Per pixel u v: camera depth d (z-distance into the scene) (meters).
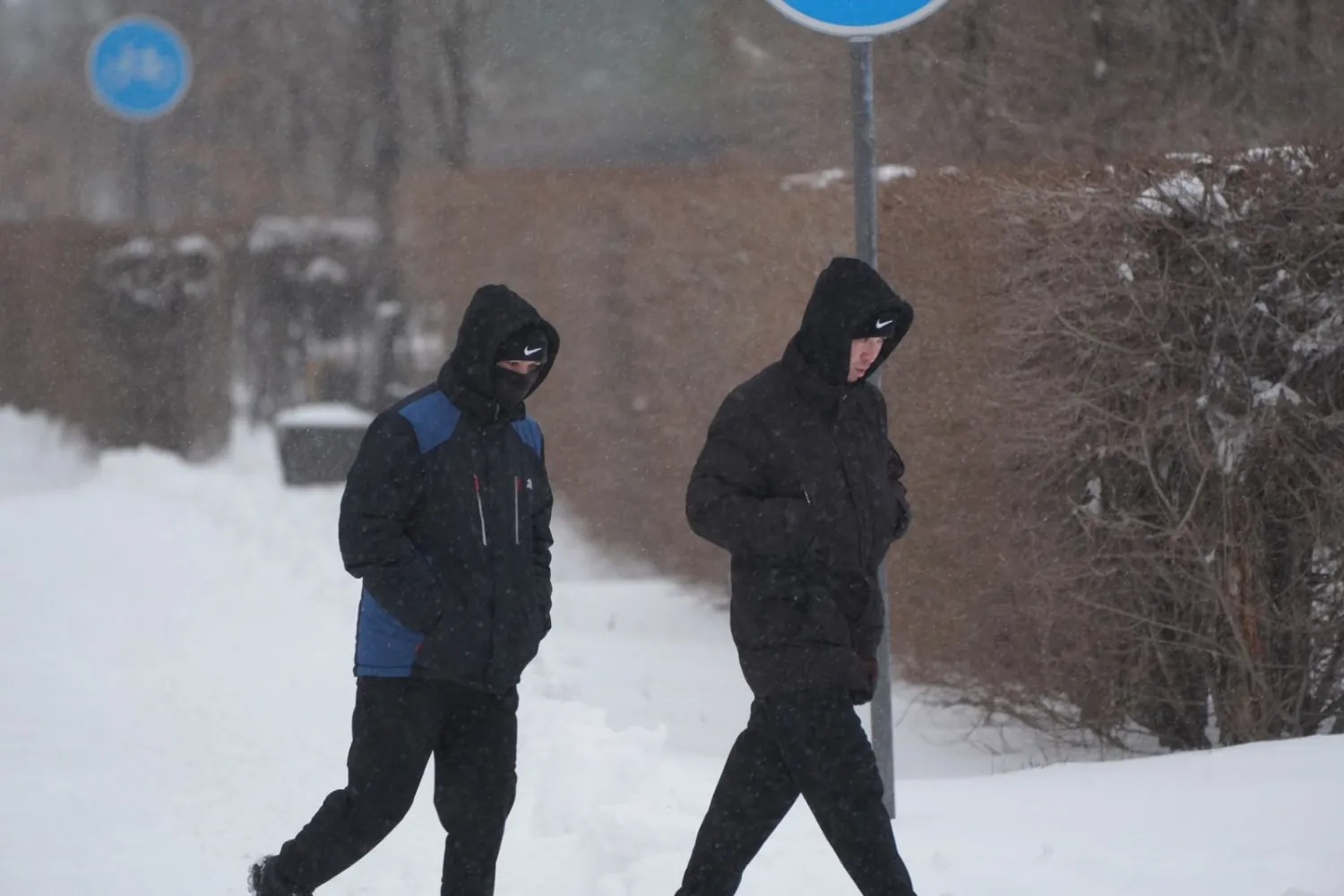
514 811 26.77
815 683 17.72
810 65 86.00
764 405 18.16
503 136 121.00
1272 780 26.42
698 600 59.94
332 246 130.88
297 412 109.31
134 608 48.81
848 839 17.53
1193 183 34.44
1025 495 37.84
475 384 18.66
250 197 147.50
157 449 121.56
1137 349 34.91
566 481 72.19
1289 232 34.00
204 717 34.41
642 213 68.69
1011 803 26.41
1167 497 35.69
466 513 18.56
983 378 38.78
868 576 18.31
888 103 81.50
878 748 24.86
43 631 44.81
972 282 39.06
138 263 122.00
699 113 95.94
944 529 40.28
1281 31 77.19
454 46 132.00
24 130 161.12
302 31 145.00
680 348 65.44
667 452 65.94
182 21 149.38
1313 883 20.58
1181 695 36.94
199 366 123.25
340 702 36.03
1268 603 35.44
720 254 63.50
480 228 91.62
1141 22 78.25
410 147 136.75
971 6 79.69
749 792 18.30
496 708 19.12
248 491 81.19
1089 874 21.44
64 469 116.12
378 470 18.27
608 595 61.28
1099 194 35.00
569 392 72.81
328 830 18.70
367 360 129.88
